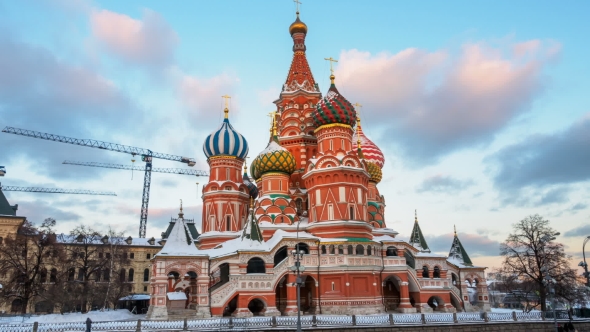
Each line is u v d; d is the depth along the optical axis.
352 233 63.47
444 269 68.00
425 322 47.59
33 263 78.31
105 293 81.19
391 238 66.31
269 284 57.88
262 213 68.06
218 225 71.19
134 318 58.78
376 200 78.06
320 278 60.91
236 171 75.25
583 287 67.25
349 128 68.75
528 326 50.31
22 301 74.38
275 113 76.94
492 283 137.25
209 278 56.50
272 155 71.31
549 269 63.84
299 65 83.31
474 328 48.47
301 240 60.59
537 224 67.62
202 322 46.00
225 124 75.88
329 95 69.62
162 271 54.41
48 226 75.12
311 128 77.94
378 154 82.81
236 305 57.69
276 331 42.72
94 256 87.25
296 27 85.94
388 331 45.47
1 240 90.75
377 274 62.25
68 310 80.12
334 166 65.38
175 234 57.78
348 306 58.97
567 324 50.19
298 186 74.56
